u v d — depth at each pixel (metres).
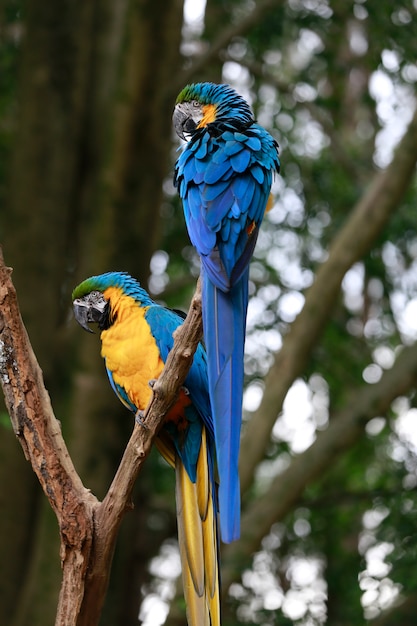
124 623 11.50
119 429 10.57
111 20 11.30
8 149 12.74
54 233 10.98
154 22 11.04
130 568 11.70
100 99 11.14
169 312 5.72
